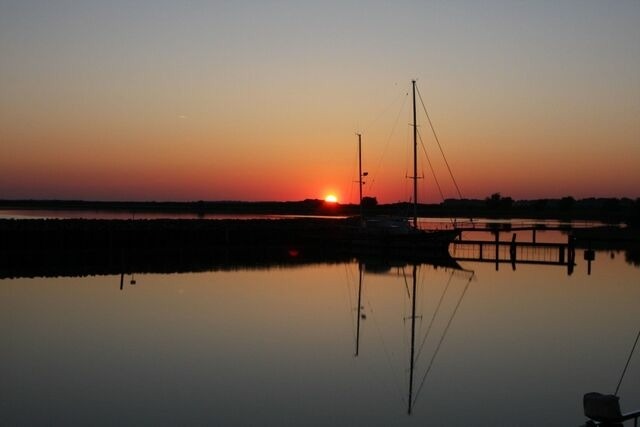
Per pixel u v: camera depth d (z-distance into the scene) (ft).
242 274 137.49
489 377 61.46
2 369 62.18
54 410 51.65
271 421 49.90
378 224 194.39
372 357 68.23
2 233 175.83
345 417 51.01
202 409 52.16
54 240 181.68
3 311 90.89
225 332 78.43
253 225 224.53
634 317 91.35
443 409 52.95
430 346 73.31
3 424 48.67
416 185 187.42
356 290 116.16
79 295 105.70
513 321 88.28
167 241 199.41
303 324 84.07
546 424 49.85
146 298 102.99
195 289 113.39
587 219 440.86
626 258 185.47
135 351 69.10
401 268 155.43
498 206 488.44
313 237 204.13
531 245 164.76
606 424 36.91
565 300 106.63
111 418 50.06
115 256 174.09
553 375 62.23
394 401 54.65
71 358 66.28
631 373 62.75
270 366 64.13
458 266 161.99
